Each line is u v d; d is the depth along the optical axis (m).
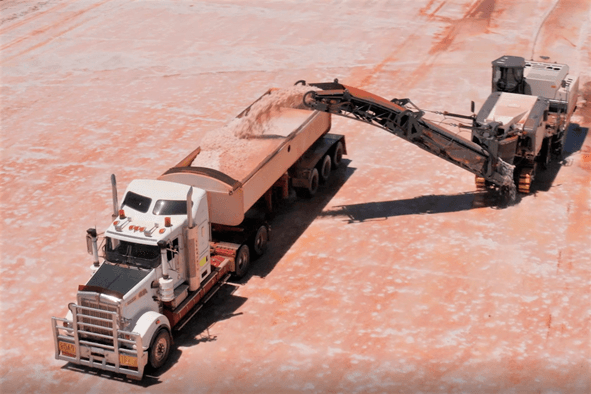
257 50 33.34
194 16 38.38
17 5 40.53
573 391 13.30
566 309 15.70
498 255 17.78
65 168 22.92
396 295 16.31
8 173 22.69
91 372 14.04
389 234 18.88
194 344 14.80
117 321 13.16
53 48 34.03
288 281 16.94
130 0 41.25
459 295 16.25
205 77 30.44
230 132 19.45
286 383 13.63
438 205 20.36
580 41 33.59
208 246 15.48
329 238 18.75
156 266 14.01
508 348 14.53
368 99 18.72
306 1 40.72
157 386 13.58
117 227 14.31
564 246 18.12
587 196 20.59
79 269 17.59
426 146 19.38
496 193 20.92
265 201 19.27
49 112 27.34
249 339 14.94
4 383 13.74
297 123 20.42
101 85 29.91
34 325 15.55
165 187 15.18
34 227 19.58
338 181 22.02
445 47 33.28
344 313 15.73
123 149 24.16
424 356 14.34
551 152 22.89
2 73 31.19
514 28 35.59
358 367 14.05
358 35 35.09
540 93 21.48
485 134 19.33
